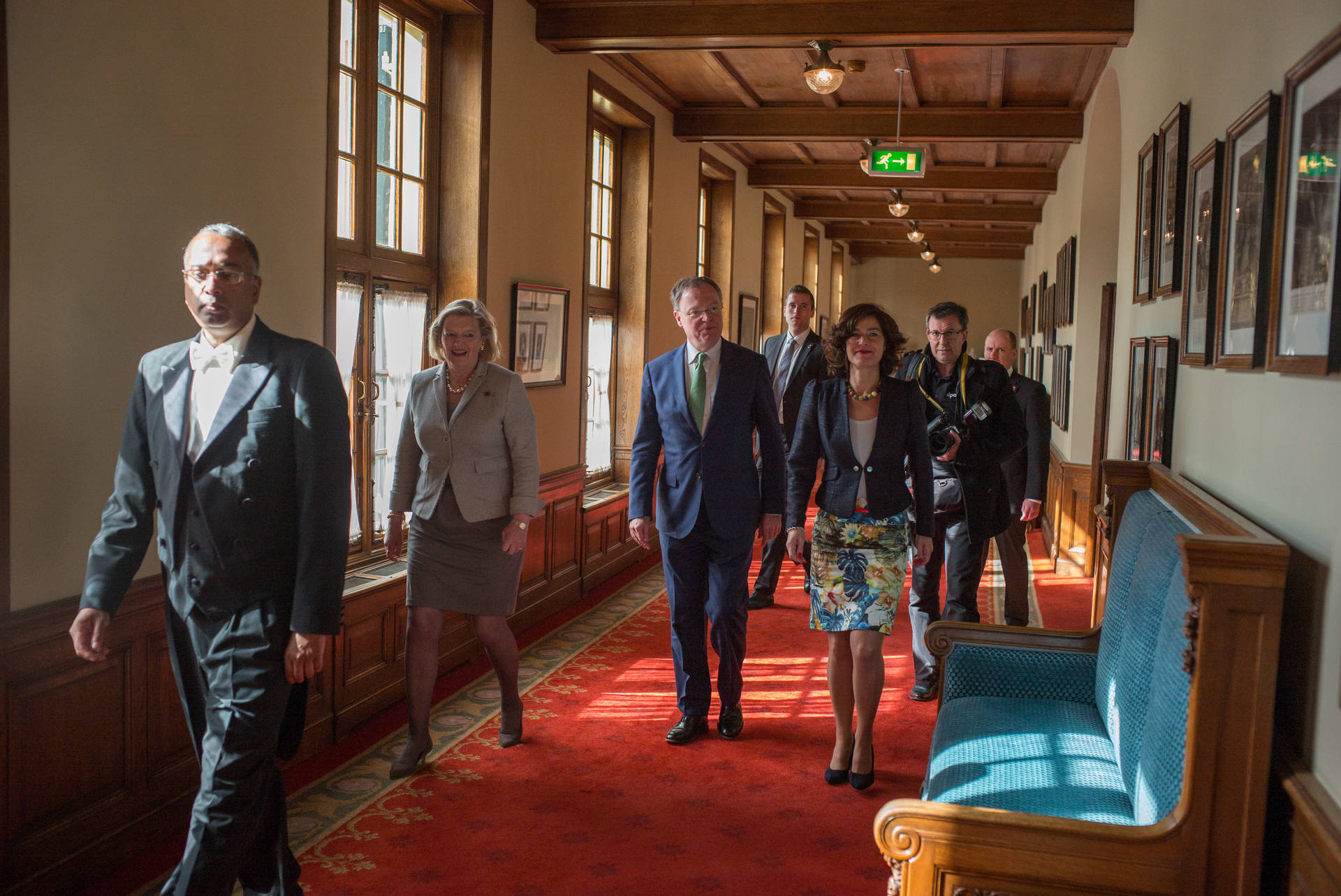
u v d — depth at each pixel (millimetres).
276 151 3553
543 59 5812
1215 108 3012
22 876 2605
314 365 2393
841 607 3486
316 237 3828
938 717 3035
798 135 8062
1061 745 2611
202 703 2443
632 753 3826
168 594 2381
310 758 3738
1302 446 2000
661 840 3098
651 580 7098
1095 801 2262
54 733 2711
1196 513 2463
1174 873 1875
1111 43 5164
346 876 2848
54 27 2594
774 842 3096
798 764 3732
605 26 5605
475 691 4574
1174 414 3527
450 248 5086
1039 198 12516
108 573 2342
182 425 2332
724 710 4020
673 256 8484
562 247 6250
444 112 5059
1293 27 2178
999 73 6590
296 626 2305
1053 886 1928
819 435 3605
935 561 4414
